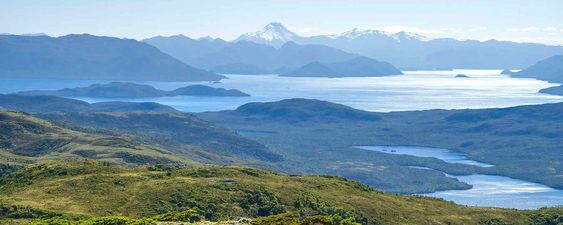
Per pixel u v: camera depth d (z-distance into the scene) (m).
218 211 192.62
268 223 120.62
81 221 143.62
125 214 178.50
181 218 150.12
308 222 115.38
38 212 168.62
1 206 170.50
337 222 115.88
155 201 190.38
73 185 198.50
